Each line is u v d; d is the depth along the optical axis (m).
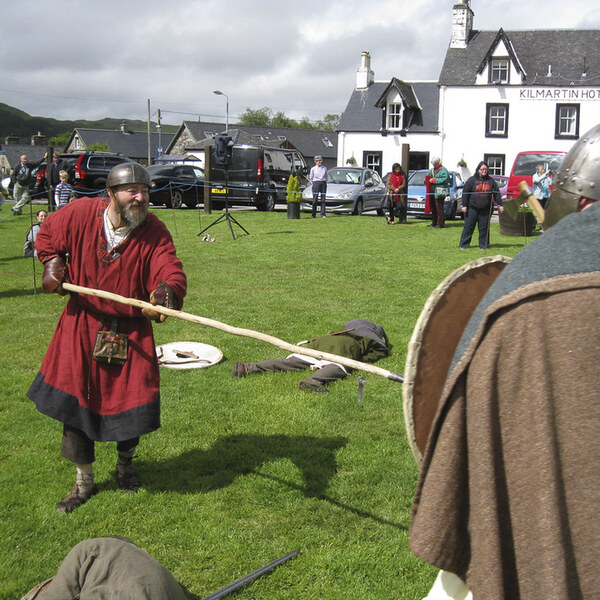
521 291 1.33
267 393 5.36
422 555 1.45
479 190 13.28
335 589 3.06
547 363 1.30
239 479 4.02
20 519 3.60
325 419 4.87
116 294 3.44
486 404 1.34
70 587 2.63
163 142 89.06
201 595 3.04
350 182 22.95
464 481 1.43
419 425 1.74
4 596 3.01
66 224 3.56
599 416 1.26
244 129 78.56
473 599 1.41
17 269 11.15
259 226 17.75
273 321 7.52
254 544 3.38
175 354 6.22
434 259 12.05
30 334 7.12
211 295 8.89
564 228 1.40
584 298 1.28
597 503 1.26
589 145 1.59
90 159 23.11
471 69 40.19
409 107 40.84
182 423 4.79
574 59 39.41
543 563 1.27
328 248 13.42
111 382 3.58
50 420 4.88
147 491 3.88
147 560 2.68
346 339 6.02
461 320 1.77
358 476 4.04
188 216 20.42
